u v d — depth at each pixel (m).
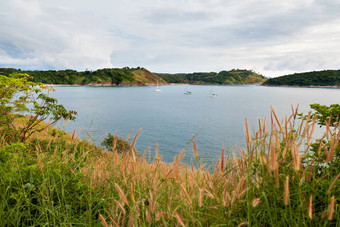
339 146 2.61
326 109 3.43
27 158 4.02
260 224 2.38
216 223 2.47
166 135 74.00
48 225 2.64
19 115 8.31
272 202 2.52
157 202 2.85
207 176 3.18
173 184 3.26
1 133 7.19
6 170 3.55
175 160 2.69
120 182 3.45
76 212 3.15
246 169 2.67
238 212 2.63
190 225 2.65
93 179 3.69
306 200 2.31
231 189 2.83
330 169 2.54
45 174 3.31
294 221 2.20
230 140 63.97
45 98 8.99
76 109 138.00
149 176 3.47
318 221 2.23
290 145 2.43
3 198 2.93
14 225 2.72
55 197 3.30
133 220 2.39
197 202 2.79
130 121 101.31
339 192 2.30
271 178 2.51
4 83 8.27
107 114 121.31
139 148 53.12
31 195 3.24
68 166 3.61
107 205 3.10
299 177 2.34
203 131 80.25
